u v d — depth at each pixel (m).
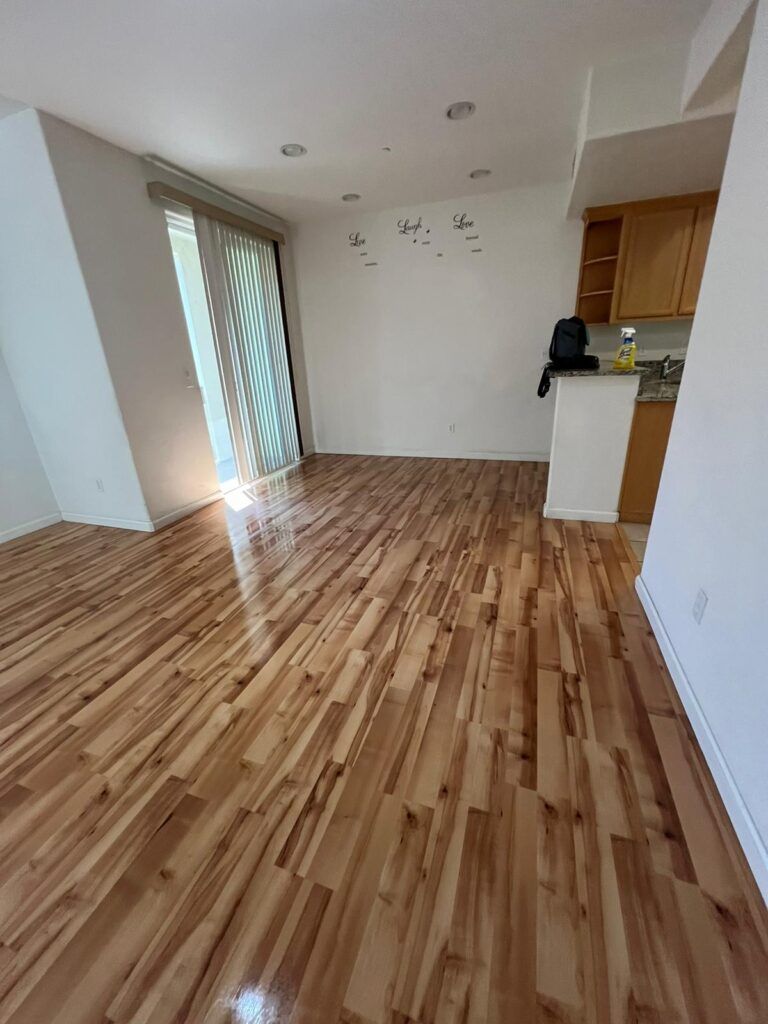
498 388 4.63
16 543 3.15
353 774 1.34
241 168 3.16
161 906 1.04
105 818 1.25
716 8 1.72
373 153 3.03
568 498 3.06
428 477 4.31
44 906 1.05
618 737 1.43
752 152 1.29
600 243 3.80
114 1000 0.89
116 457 3.10
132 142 2.71
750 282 1.27
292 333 4.87
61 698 1.70
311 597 2.29
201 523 3.36
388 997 0.88
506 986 0.89
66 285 2.68
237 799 1.28
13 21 1.70
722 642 1.30
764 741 1.05
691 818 1.18
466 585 2.32
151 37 1.83
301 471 4.69
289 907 1.03
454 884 1.06
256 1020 0.86
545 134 2.85
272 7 1.71
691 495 1.61
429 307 4.55
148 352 3.10
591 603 2.13
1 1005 0.89
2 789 1.34
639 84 2.15
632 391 2.72
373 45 1.97
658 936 0.95
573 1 1.77
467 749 1.41
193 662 1.86
